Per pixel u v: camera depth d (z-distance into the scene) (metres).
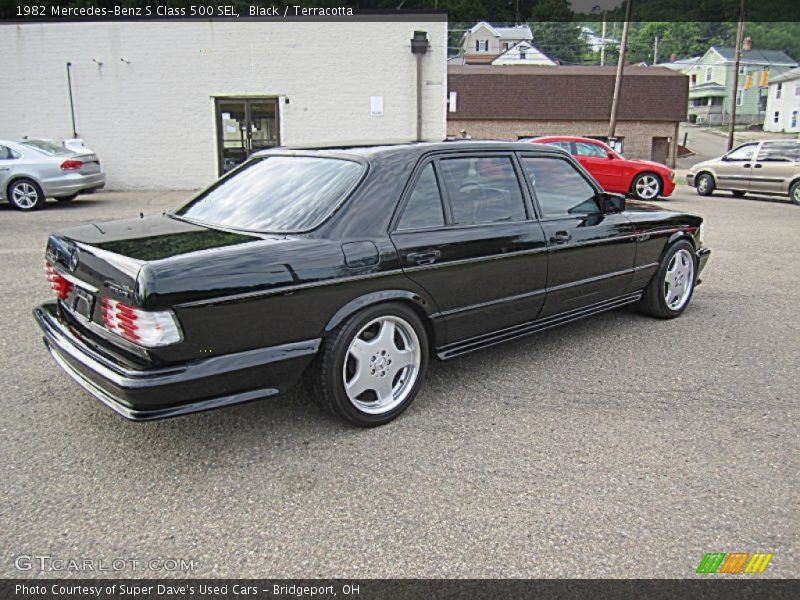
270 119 17.92
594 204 4.64
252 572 2.32
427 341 3.64
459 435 3.35
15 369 4.18
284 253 3.03
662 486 2.88
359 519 2.63
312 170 3.67
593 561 2.38
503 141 4.20
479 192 3.90
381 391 3.47
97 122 17.52
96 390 2.96
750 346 4.78
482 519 2.63
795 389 3.98
